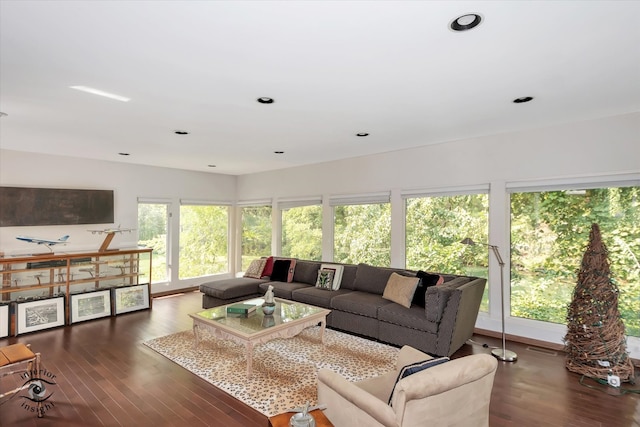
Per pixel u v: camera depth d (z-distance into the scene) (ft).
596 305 10.03
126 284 18.62
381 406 5.13
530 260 12.92
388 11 5.38
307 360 11.10
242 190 24.49
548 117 11.10
